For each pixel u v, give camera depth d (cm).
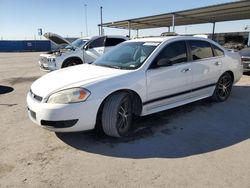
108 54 505
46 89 365
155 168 304
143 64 416
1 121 473
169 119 472
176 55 464
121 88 378
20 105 589
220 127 432
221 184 270
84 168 307
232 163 313
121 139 388
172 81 450
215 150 349
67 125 346
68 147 363
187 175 288
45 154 344
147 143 373
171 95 457
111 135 387
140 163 317
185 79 474
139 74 403
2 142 381
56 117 341
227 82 591
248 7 1766
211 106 550
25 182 280
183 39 487
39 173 298
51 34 1215
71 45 1086
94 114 358
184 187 266
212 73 535
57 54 971
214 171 296
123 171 299
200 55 511
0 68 1482
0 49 4366
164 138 390
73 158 332
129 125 407
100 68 432
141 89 404
